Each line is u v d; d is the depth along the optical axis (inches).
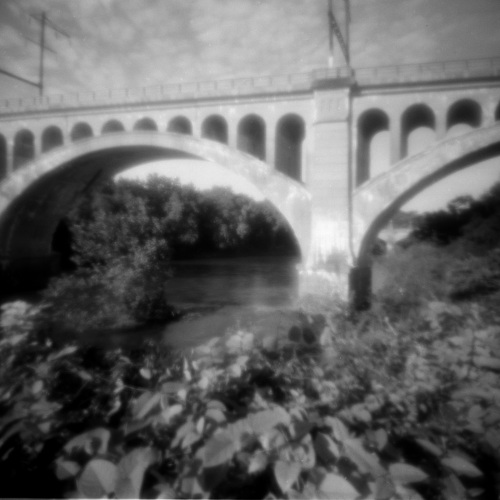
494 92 853.8
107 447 76.2
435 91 887.7
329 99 931.3
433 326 143.6
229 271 2005.4
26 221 1341.0
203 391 92.0
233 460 78.2
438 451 78.8
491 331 122.1
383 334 139.4
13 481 81.5
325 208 928.9
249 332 115.1
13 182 1195.9
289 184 981.2
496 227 1161.4
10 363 99.3
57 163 1156.5
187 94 1046.4
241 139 1140.5
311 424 77.9
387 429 96.0
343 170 921.5
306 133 988.6
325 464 75.0
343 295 666.8
